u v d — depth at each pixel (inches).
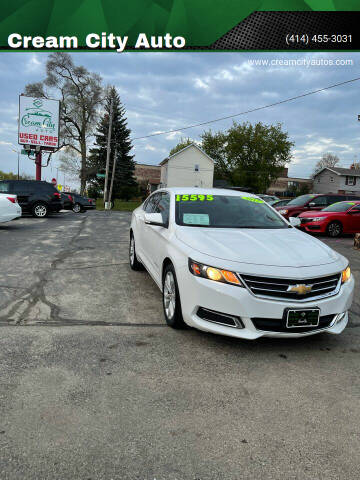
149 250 184.5
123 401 93.0
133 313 158.7
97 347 123.3
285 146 2314.2
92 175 1952.5
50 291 185.8
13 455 72.9
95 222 573.0
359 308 179.3
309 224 490.6
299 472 71.6
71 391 96.3
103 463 71.9
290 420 88.0
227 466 72.4
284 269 120.5
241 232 151.5
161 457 74.2
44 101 1185.4
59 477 68.0
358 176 2245.3
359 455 76.9
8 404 89.4
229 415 89.1
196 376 107.0
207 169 2021.4
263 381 105.7
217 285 119.3
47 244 327.6
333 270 126.3
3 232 393.4
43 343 124.6
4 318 146.8
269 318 117.2
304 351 126.6
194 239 138.3
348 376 110.4
